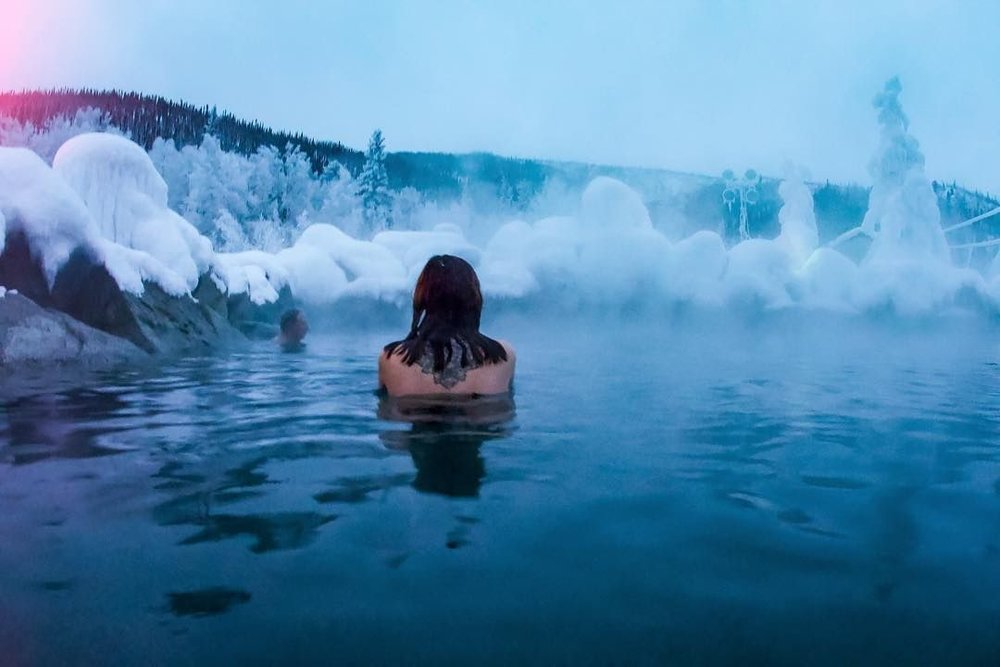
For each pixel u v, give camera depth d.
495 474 1.61
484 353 2.54
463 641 0.87
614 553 1.15
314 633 0.89
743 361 4.47
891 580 1.06
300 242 8.62
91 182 5.43
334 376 3.40
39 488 1.50
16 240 4.20
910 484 1.58
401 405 2.47
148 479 1.57
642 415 2.39
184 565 1.09
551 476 1.60
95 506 1.38
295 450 1.84
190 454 1.80
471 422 2.21
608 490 1.50
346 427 2.12
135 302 4.67
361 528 1.25
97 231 4.60
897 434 2.14
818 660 0.84
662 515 1.34
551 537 1.22
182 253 5.57
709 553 1.16
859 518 1.34
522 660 0.83
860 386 3.30
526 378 3.45
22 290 4.19
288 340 5.34
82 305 4.38
